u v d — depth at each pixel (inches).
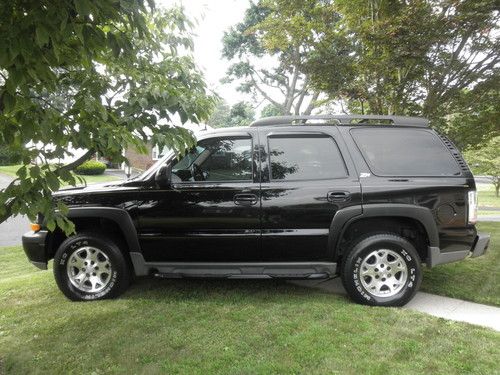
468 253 164.4
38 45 77.4
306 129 171.0
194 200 164.2
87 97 102.8
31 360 123.0
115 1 79.2
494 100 304.2
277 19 401.4
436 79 306.5
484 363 116.0
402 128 172.2
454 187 162.6
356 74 316.8
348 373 111.6
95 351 127.3
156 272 170.1
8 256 317.7
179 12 134.0
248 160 168.4
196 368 115.6
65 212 105.0
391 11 298.5
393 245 159.2
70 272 171.8
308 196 161.5
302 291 180.5
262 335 135.2
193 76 136.3
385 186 161.3
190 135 123.0
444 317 151.4
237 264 165.0
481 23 267.3
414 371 112.1
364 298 160.6
